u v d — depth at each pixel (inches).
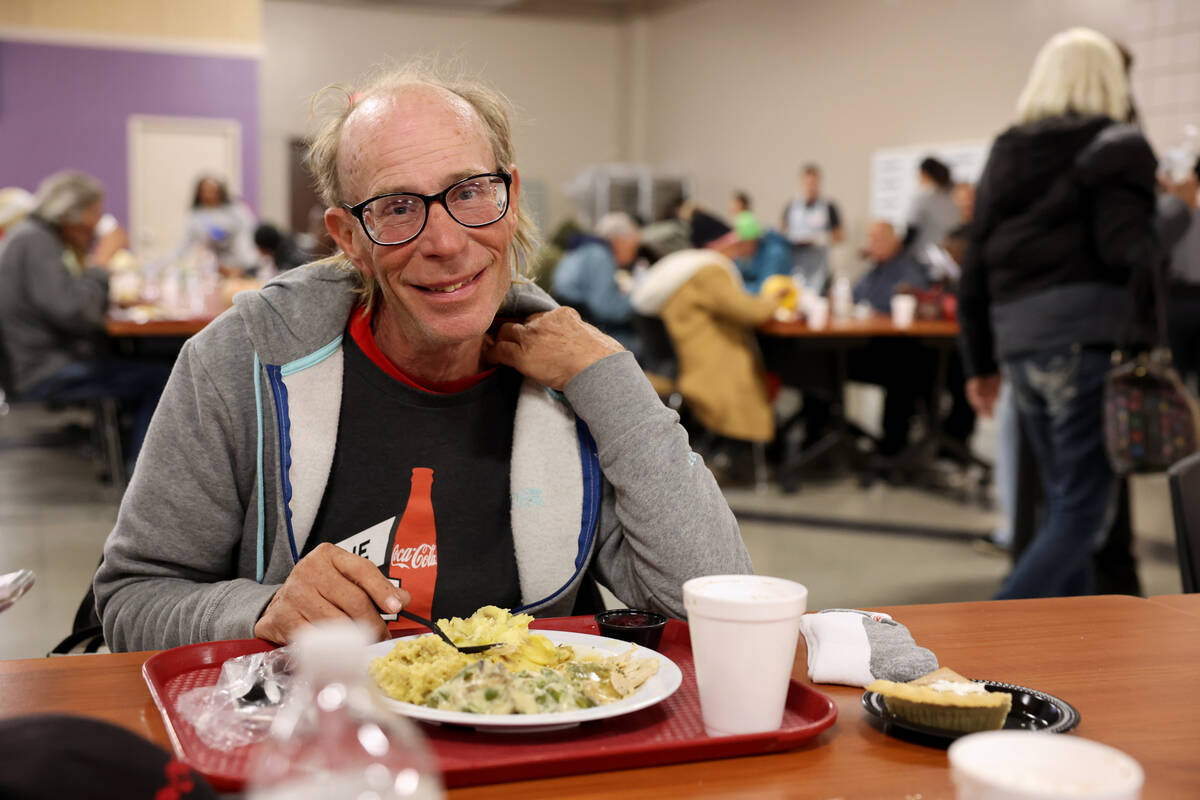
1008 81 329.7
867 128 390.3
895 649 38.8
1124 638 44.2
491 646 36.7
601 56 539.8
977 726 32.2
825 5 407.8
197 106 476.4
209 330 49.6
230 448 48.6
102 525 178.9
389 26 507.2
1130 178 107.3
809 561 161.9
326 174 48.2
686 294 201.5
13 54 450.3
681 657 40.9
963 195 267.7
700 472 47.9
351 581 40.8
